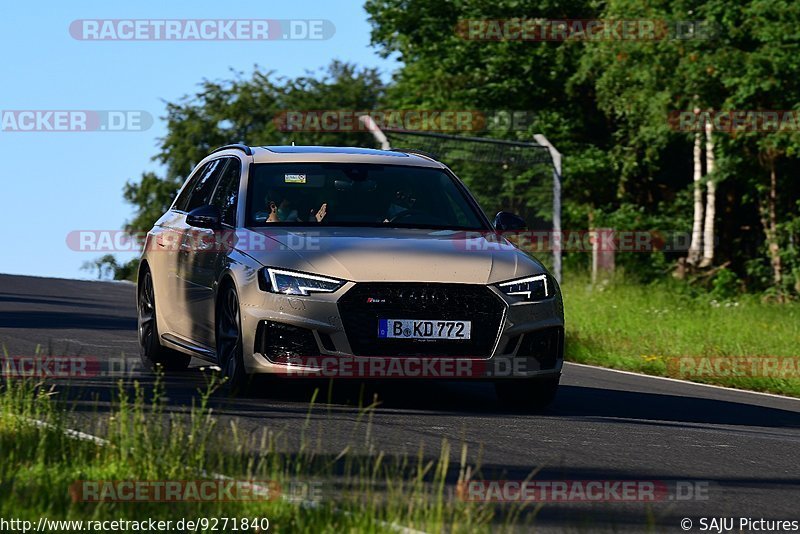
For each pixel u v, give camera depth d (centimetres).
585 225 13175
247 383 3234
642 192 13638
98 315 6675
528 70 13050
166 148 19700
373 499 1836
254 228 3444
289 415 2977
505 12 13212
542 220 8450
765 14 9925
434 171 3797
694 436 3036
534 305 3234
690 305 7906
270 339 3150
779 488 2372
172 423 2208
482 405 3403
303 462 2294
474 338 3147
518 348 3198
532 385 3344
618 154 12681
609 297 7925
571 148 13050
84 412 2822
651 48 10325
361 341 3092
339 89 19062
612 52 10806
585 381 4412
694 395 4147
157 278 4019
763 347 5634
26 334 5247
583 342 5581
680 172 13700
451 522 1727
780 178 11062
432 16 14075
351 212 3538
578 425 3111
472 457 2539
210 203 3822
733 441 2986
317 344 3091
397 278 3122
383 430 2825
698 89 10156
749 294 10706
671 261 12912
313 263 3159
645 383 4462
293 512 1752
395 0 14162
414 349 3112
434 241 3338
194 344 3681
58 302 7681
